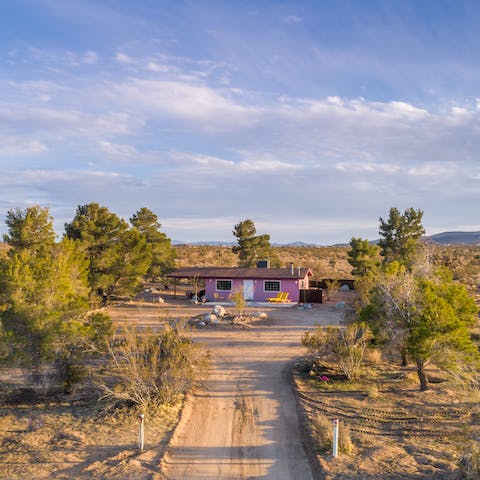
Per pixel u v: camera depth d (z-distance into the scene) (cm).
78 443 1374
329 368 2127
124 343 1853
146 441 1390
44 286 1817
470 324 1778
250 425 1538
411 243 4725
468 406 1619
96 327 1961
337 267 8044
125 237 3750
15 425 1522
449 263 5609
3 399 1762
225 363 2256
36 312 1755
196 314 3578
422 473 1170
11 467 1235
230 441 1416
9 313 1750
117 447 1352
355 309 2634
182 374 1728
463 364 1662
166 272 4850
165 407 1653
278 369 2167
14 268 1812
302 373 2075
